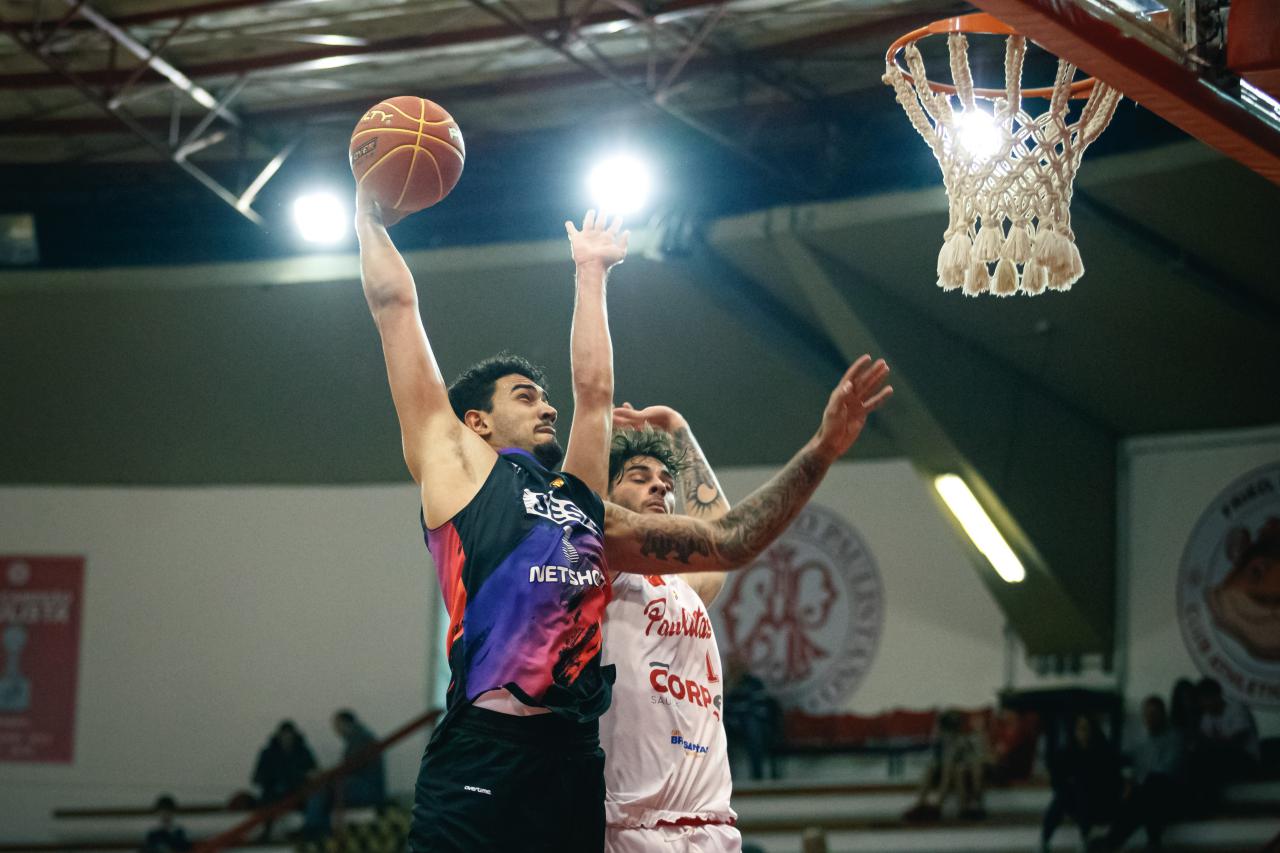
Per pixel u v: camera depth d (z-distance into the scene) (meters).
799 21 15.16
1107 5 5.89
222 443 20.38
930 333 16.72
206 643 20.25
